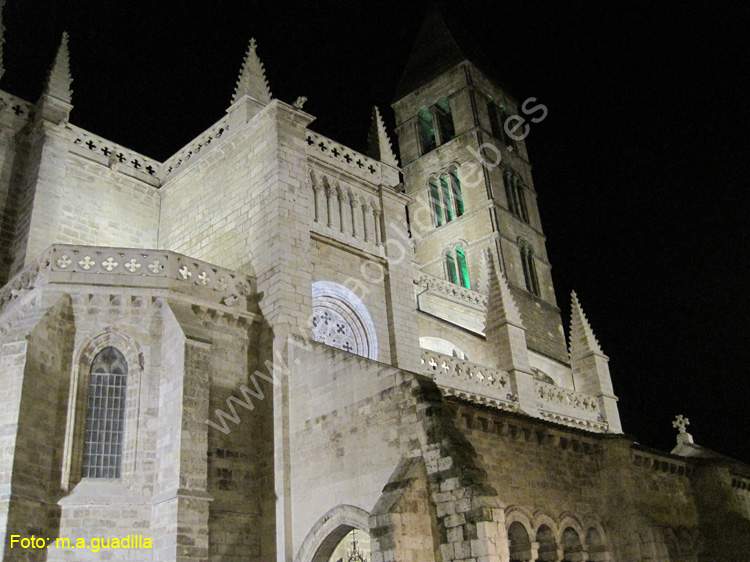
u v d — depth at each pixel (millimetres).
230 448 28328
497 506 22016
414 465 23500
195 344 27578
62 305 27516
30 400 25156
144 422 27219
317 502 26812
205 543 25125
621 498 31203
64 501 25141
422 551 22125
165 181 40375
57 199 35344
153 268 29266
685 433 42031
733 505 36562
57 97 37312
